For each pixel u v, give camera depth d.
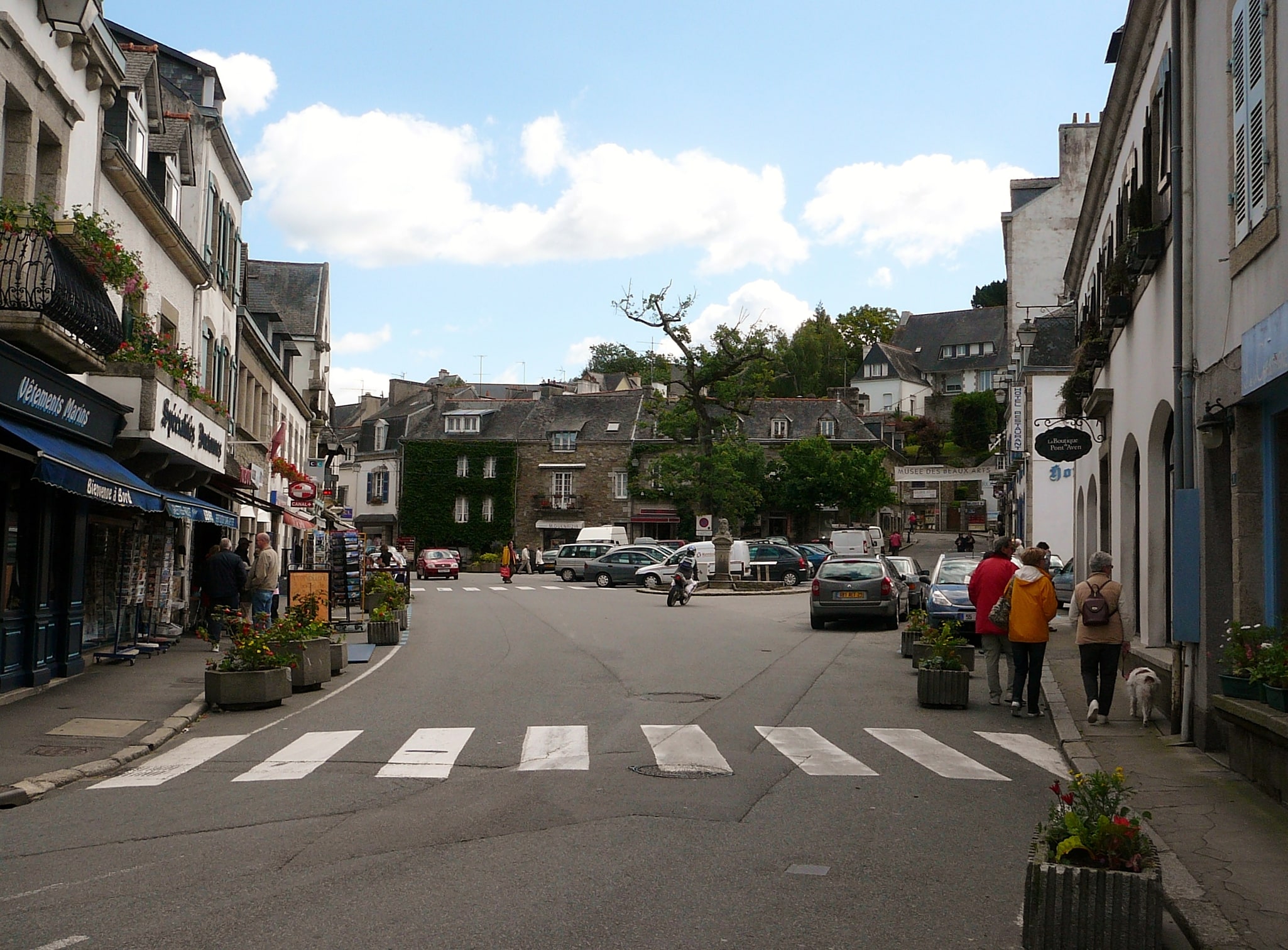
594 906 5.66
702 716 12.51
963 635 21.61
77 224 13.71
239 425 32.16
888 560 31.08
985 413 91.62
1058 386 38.06
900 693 14.69
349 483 85.25
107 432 15.34
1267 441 9.48
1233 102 9.90
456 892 5.88
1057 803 8.30
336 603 24.94
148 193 19.06
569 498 78.19
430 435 81.12
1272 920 5.53
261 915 5.49
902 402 106.44
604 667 17.52
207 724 12.12
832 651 20.19
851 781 9.05
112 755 10.02
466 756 9.99
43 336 12.80
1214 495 10.31
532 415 80.94
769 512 73.69
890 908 5.73
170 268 22.47
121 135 18.77
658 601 37.00
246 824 7.45
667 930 5.32
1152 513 14.27
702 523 47.34
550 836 7.12
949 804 8.27
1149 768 9.52
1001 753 10.52
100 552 17.78
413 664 18.05
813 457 70.50
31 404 12.64
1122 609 16.28
